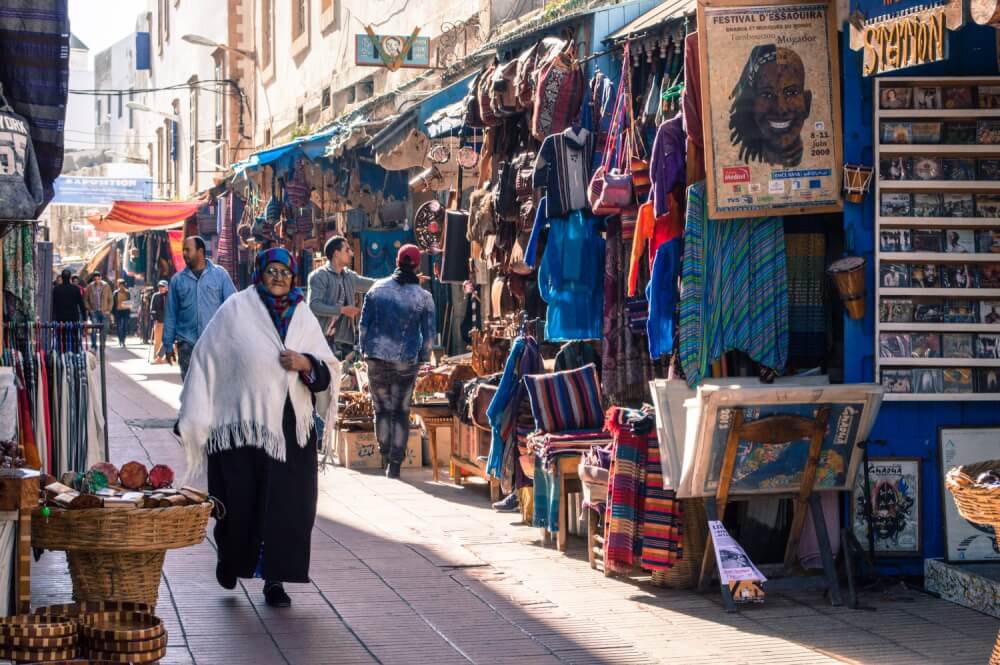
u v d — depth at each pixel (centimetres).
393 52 1536
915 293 703
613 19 912
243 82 3038
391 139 1327
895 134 704
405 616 641
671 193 739
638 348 805
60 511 555
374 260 1658
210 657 562
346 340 1335
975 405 719
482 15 1478
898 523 716
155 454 1220
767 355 712
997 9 539
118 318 3316
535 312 980
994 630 620
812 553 715
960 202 708
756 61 707
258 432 643
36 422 757
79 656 486
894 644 596
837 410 673
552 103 866
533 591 698
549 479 814
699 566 708
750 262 716
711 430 656
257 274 666
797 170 709
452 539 841
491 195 1003
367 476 1128
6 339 752
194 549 794
